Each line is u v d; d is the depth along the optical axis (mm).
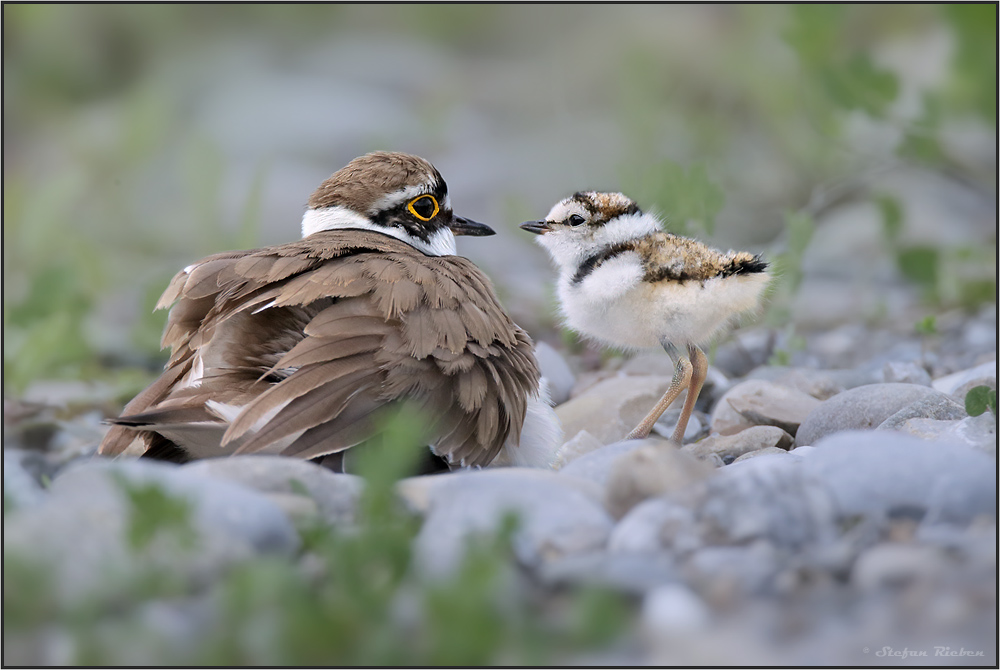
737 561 6820
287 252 9883
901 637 6254
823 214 22375
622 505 7738
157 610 6602
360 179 11961
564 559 7109
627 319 10781
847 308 17719
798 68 22984
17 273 21750
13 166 28406
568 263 11344
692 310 10570
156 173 27234
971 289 17141
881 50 28406
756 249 19719
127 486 6852
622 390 12328
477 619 6062
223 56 37094
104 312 20062
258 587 6402
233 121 31094
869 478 7496
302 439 8484
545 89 33719
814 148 22516
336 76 35656
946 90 19219
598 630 6234
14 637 6602
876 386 10664
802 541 7129
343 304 9133
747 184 23531
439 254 12242
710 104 28250
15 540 6980
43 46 32125
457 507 7609
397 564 6711
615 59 33250
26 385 15352
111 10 35094
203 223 20141
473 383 9125
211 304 10062
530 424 9992
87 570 6859
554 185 25141
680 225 14594
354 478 8133
